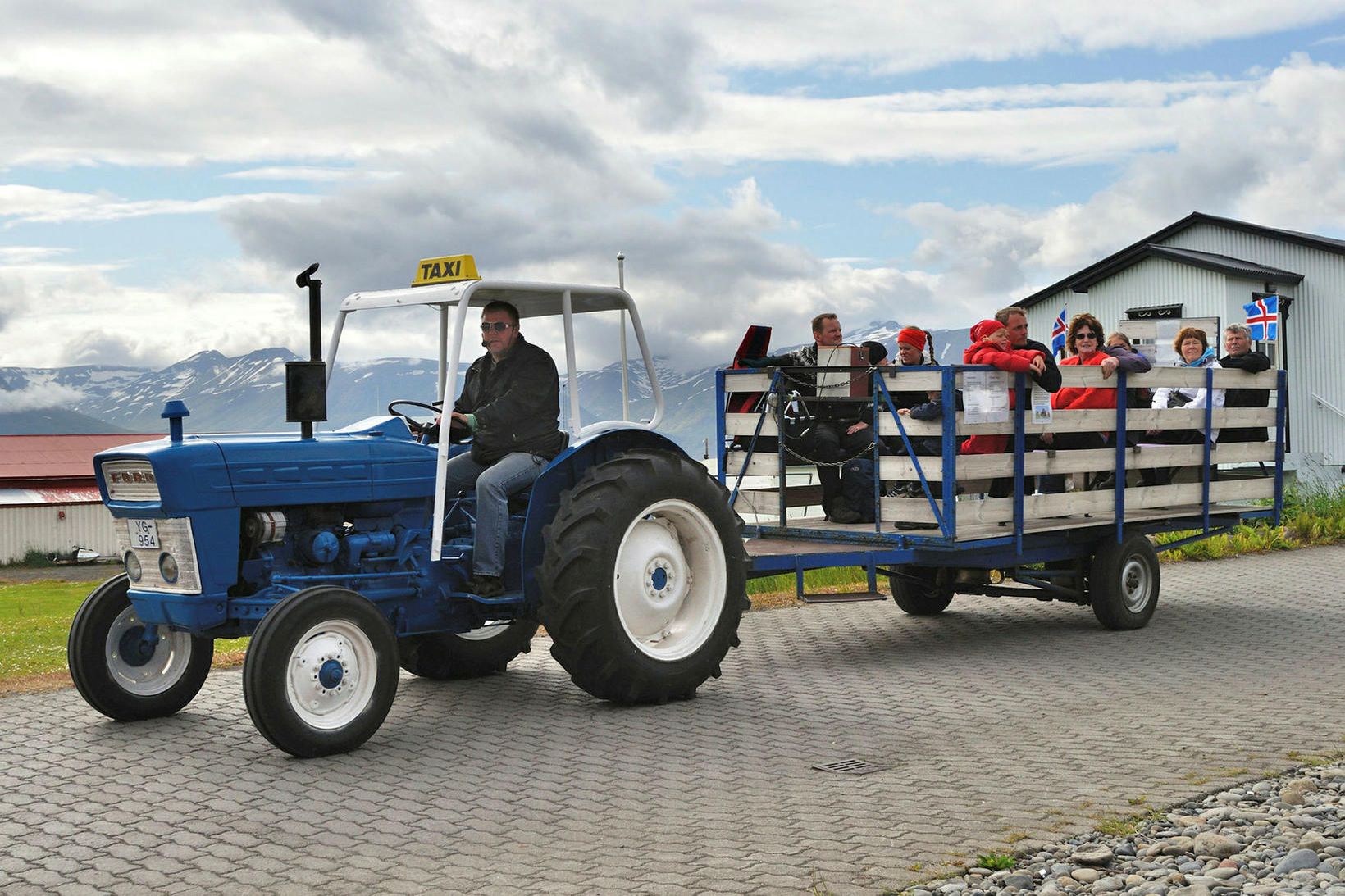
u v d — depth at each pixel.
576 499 6.74
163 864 4.34
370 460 6.59
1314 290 25.42
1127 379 9.02
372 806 5.01
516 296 7.16
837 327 8.95
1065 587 9.35
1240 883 3.98
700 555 7.21
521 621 7.94
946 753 5.68
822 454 8.70
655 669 6.80
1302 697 6.78
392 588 6.62
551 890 3.99
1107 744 5.77
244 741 6.15
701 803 4.96
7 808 5.04
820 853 4.28
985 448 8.60
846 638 9.11
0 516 59.41
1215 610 10.07
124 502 6.38
